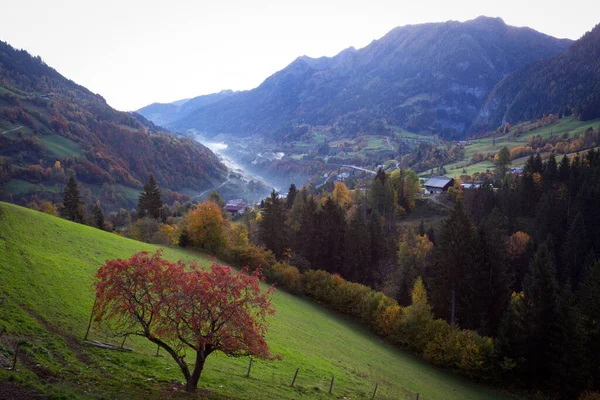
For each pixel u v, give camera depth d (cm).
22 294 3281
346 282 8669
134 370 2677
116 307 2434
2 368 2075
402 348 6912
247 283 2498
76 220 11169
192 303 2320
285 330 5362
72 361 2519
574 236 10431
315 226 11131
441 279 8044
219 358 3559
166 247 8350
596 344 5531
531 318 6025
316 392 3378
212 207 9544
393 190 15125
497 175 18088
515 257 10938
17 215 5225
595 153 15812
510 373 6006
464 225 8162
